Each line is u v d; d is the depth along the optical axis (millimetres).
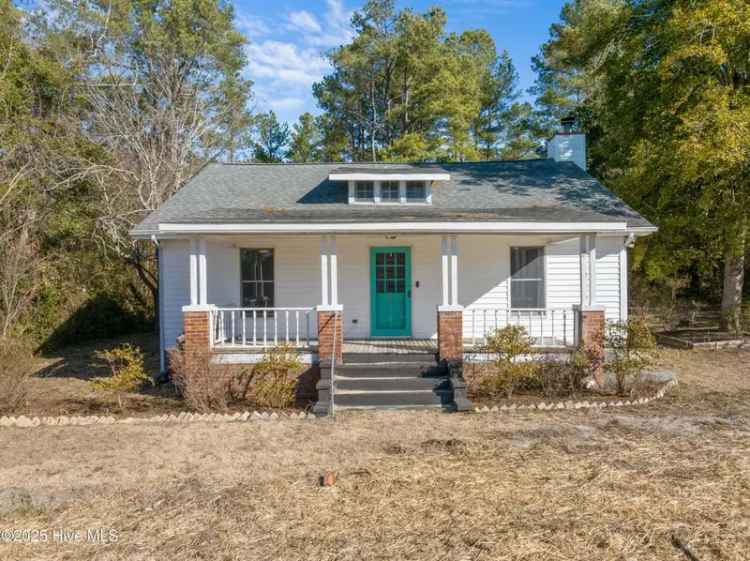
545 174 14453
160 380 11594
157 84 22078
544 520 4895
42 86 19234
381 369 9758
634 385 9625
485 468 6156
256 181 13859
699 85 14203
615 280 12070
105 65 20906
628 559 4242
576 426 7734
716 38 12867
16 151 17156
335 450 6898
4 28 18500
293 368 9695
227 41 26375
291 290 12672
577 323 10164
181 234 10133
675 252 15734
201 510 5238
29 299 15680
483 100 36688
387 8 30906
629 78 16125
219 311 10750
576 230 9836
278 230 9672
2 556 4496
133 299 20422
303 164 15227
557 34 31469
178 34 23922
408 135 27969
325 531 4777
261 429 7902
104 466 6449
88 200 18312
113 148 19047
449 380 9391
